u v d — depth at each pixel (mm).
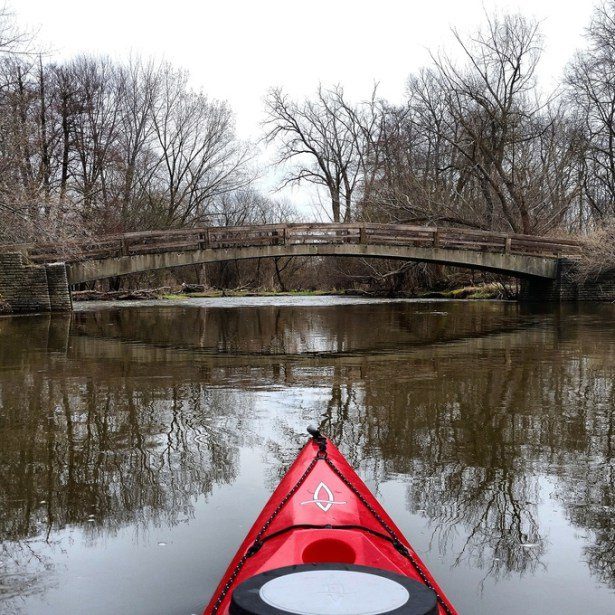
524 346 11898
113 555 3646
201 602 3162
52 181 30188
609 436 5863
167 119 38281
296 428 6156
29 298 21469
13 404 7207
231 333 14852
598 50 29234
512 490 4562
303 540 2730
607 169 33500
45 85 31219
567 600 3186
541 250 27453
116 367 9750
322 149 41594
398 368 9461
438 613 2082
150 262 22828
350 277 41219
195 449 5535
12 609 3113
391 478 4797
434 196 34594
